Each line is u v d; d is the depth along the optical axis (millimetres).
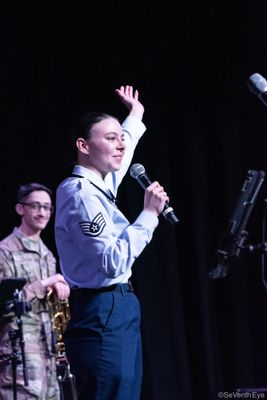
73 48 12633
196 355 12766
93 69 12664
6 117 12375
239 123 12867
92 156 7637
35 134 12484
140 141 12766
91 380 7184
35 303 10289
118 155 7680
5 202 12398
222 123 12812
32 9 12484
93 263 7195
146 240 7172
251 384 12836
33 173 12469
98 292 7293
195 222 12766
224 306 12945
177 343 12750
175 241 12852
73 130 7781
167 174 12812
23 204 10688
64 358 10336
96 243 7082
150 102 12797
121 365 7176
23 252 10562
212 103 12875
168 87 12852
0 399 9961
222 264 9406
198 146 12836
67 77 12594
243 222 9344
